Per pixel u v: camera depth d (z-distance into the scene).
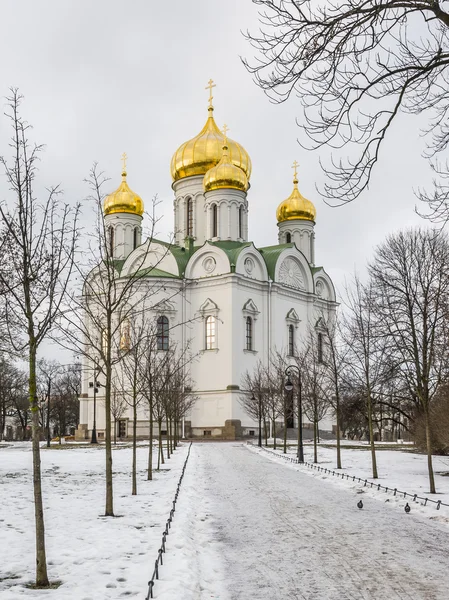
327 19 11.34
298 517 19.02
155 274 76.50
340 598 10.91
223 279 75.50
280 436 77.81
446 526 17.56
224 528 17.20
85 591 10.94
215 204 82.31
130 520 17.67
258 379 66.31
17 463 40.16
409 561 13.46
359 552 14.30
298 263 86.81
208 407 75.00
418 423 40.62
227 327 74.75
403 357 36.88
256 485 27.58
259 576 12.31
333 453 50.59
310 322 84.62
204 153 86.25
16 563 12.97
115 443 67.69
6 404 105.75
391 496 23.28
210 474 32.34
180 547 14.12
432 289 32.22
